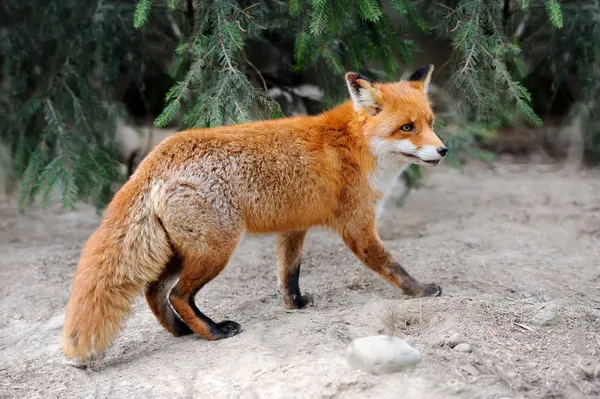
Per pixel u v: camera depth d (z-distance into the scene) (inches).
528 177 403.5
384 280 243.4
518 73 314.3
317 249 303.7
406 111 207.5
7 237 334.3
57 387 179.9
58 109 298.0
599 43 317.4
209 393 162.9
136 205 187.5
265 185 201.0
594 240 292.4
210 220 190.7
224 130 204.7
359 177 212.2
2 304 252.1
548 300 226.5
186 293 195.3
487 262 266.1
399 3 244.1
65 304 251.0
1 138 311.0
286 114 329.1
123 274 184.5
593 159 401.4
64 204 270.1
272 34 322.7
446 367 166.2
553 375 166.2
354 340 173.5
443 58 345.7
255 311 227.9
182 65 289.4
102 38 298.5
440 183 403.5
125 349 204.4
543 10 331.9
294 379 161.9
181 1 271.7
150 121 361.7
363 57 284.2
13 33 303.0
